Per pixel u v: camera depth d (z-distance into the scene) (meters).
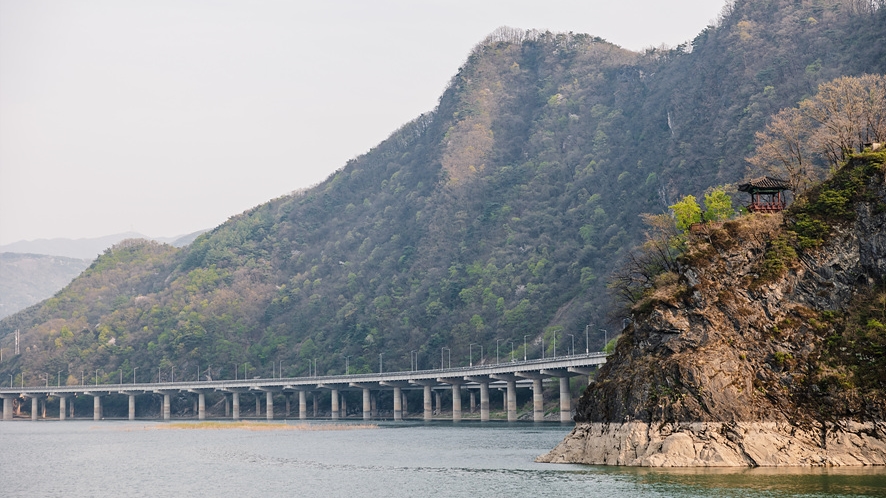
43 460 162.88
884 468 101.38
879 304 112.19
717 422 106.94
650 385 111.50
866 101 150.75
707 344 111.88
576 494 93.25
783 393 108.62
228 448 177.25
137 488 117.25
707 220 135.12
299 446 176.75
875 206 117.19
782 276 115.88
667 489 92.56
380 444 176.12
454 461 135.12
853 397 106.94
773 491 89.69
